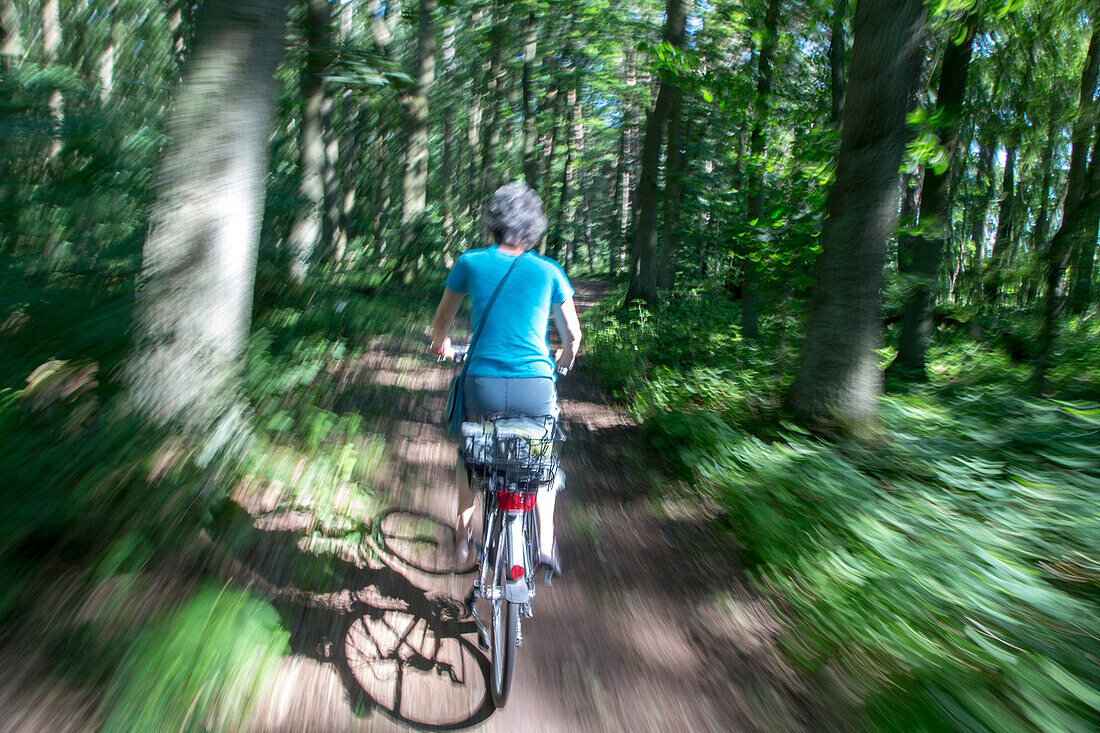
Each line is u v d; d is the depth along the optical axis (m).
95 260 5.62
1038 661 2.98
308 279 10.28
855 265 6.82
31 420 4.10
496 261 3.24
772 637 3.76
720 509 5.52
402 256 14.96
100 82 7.08
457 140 33.66
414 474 5.72
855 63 6.93
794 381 7.29
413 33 21.59
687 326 15.46
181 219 4.29
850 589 3.84
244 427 4.66
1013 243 17.48
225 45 4.29
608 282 44.47
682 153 21.69
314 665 3.19
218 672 2.85
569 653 3.55
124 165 5.96
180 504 3.82
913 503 4.98
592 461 6.83
